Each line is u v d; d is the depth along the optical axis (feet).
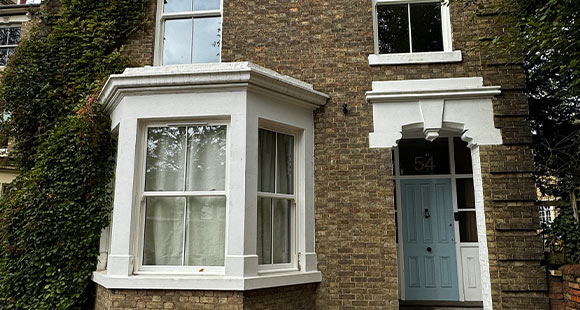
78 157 17.78
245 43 19.45
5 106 20.76
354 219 17.42
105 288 15.55
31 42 21.30
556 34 13.46
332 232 17.47
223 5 20.03
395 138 17.81
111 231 16.80
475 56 18.28
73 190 17.65
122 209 15.43
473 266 20.94
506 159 17.11
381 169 17.66
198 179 15.92
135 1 20.90
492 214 16.78
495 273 16.37
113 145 18.70
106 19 20.94
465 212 21.62
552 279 16.22
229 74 15.55
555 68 18.43
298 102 17.65
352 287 16.92
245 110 15.64
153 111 16.07
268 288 15.20
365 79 18.53
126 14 20.80
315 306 17.04
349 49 18.92
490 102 17.66
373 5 19.92
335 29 19.17
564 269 15.69
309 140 18.16
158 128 16.48
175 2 21.40
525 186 16.87
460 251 21.12
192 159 16.10
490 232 16.66
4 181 33.71
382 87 18.25
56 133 18.44
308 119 18.31
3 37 35.42
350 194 17.63
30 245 16.99
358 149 17.94
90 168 17.85
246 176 15.24
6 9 34.55
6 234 17.58
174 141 16.33
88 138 17.93
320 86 18.70
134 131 15.99
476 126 17.48
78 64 20.65
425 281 21.04
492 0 18.47
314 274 16.93
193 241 15.58
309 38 19.22
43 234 17.03
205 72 15.52
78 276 16.90
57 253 16.97
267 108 16.57
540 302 16.03
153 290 14.71
